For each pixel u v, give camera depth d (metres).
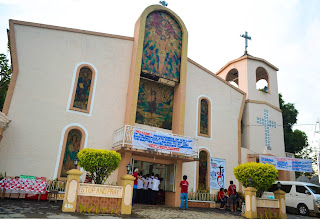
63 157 12.67
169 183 14.84
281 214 11.68
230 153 18.20
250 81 21.80
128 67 15.33
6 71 20.25
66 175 12.60
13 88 12.41
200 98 17.77
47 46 13.53
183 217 9.82
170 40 16.55
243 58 22.52
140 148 12.77
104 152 9.98
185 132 16.50
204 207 14.84
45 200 11.13
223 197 14.70
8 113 12.08
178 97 16.11
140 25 15.29
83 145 13.24
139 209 10.98
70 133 13.23
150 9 15.91
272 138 21.11
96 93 14.19
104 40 15.05
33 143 12.23
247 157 19.36
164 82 16.38
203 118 17.73
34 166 12.02
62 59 13.73
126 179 9.48
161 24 16.44
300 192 15.07
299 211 14.78
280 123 22.28
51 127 12.75
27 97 12.58
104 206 9.03
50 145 12.54
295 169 18.42
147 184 14.18
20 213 7.53
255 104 21.03
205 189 16.42
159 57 15.86
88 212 8.71
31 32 13.34
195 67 18.05
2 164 11.52
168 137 13.76
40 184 10.68
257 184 11.88
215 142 17.67
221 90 19.03
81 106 13.77
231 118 19.02
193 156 14.47
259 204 11.49
